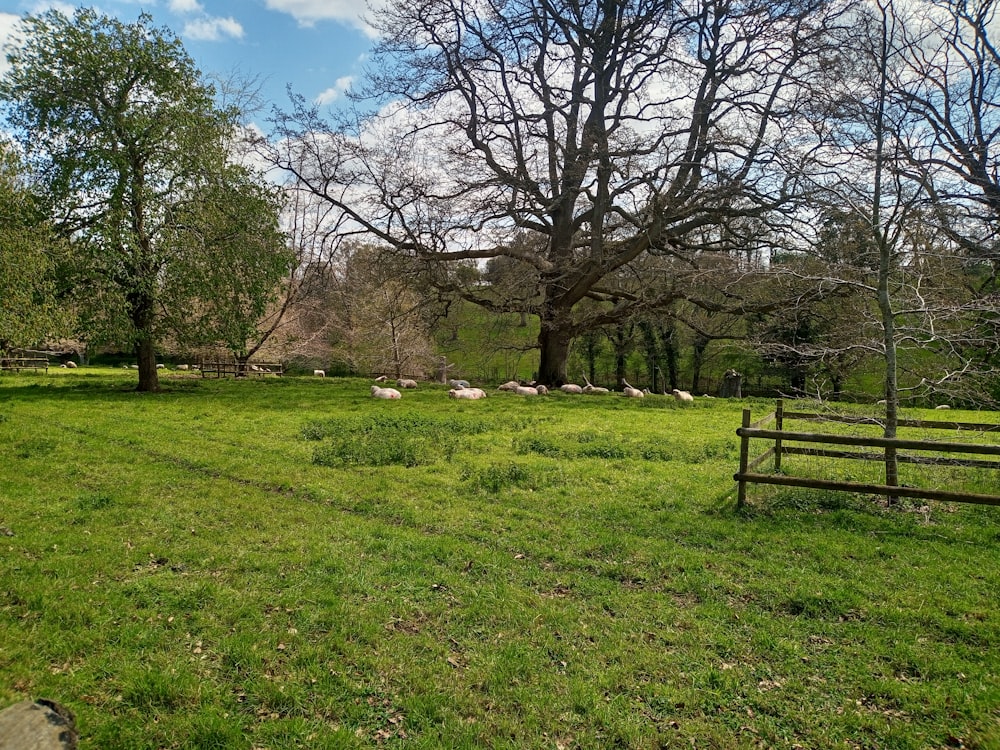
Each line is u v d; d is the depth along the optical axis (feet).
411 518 27.48
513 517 27.76
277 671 15.35
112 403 67.21
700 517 27.32
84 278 71.41
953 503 28.71
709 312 89.45
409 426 52.13
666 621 18.16
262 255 81.35
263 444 43.91
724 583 20.54
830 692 14.74
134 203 74.59
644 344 153.07
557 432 50.83
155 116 75.25
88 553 22.38
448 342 161.38
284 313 138.10
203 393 81.41
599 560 22.77
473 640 16.97
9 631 16.69
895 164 29.04
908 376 34.73
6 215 57.52
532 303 93.15
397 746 12.82
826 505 28.60
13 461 36.94
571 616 18.31
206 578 20.62
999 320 27.55
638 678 15.30
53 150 72.59
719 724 13.61
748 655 16.34
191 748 12.60
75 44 71.51
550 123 90.79
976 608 18.45
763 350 48.21
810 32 71.05
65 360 193.88
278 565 21.68
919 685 14.87
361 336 149.59
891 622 17.89
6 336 55.67
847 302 44.75
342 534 25.11
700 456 40.60
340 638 16.79
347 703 14.19
